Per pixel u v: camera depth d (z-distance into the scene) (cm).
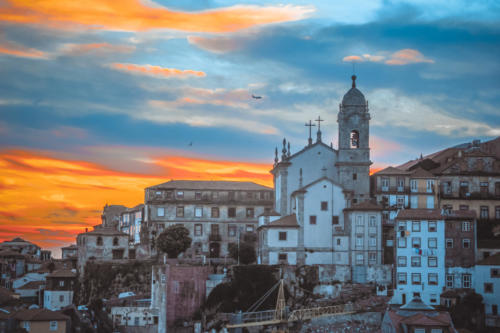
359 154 15812
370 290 14200
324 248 14762
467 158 16350
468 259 13725
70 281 17188
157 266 14925
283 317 13225
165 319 14075
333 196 14962
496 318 13012
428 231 13888
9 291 17788
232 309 13850
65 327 14075
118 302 15300
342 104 16000
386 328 11925
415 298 12300
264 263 14650
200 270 14450
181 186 18062
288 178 15750
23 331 13725
